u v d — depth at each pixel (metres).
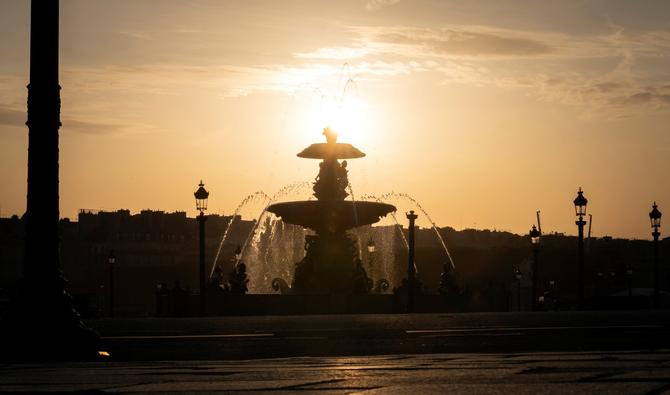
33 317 15.27
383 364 10.10
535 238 57.72
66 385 7.74
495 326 22.73
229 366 10.48
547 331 20.56
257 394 6.62
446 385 6.89
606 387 6.39
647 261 139.88
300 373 8.62
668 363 8.97
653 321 23.53
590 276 131.12
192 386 7.41
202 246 42.12
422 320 25.56
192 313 41.81
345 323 24.75
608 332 20.06
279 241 57.41
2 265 156.88
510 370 8.36
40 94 15.26
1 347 15.24
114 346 19.56
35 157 15.28
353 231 59.19
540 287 124.06
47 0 15.31
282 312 40.31
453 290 47.84
